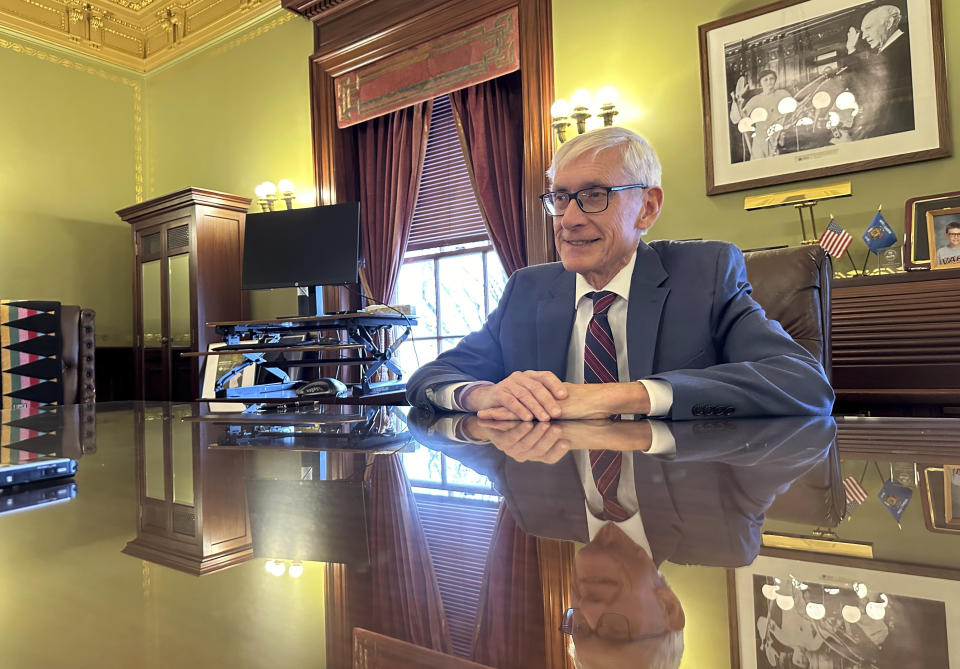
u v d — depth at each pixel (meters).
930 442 0.44
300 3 4.20
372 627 0.10
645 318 1.14
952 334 1.91
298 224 3.47
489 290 3.98
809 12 2.70
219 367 2.66
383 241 4.14
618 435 0.54
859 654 0.09
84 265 4.98
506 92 3.71
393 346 2.96
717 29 2.91
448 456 0.41
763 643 0.09
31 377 3.41
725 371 0.81
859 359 2.05
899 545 0.16
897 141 2.52
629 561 0.15
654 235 3.06
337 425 0.71
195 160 5.01
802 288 1.32
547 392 0.78
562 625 0.10
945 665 0.08
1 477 0.31
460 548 0.17
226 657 0.09
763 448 0.42
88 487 0.31
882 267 2.50
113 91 5.18
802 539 0.17
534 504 0.24
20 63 4.70
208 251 4.24
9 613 0.11
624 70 3.17
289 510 0.23
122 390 5.13
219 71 4.86
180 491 0.29
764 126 2.79
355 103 4.14
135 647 0.09
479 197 3.75
